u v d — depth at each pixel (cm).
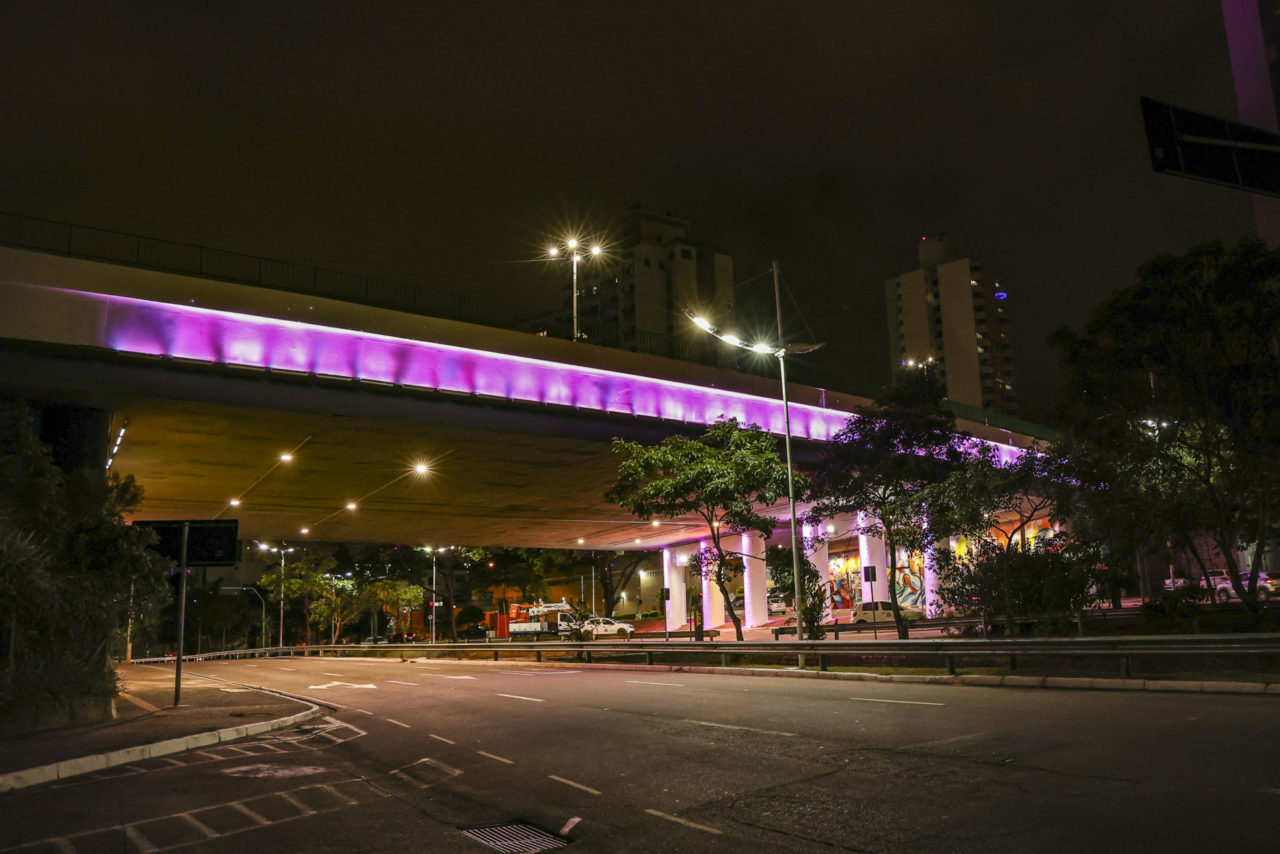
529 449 3475
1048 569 2505
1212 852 567
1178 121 950
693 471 2862
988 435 5028
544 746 1197
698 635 4475
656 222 12450
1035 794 755
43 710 1437
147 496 4222
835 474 2941
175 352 2484
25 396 2408
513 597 9762
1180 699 1326
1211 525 2177
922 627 3950
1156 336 2161
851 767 929
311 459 3459
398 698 2045
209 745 1336
